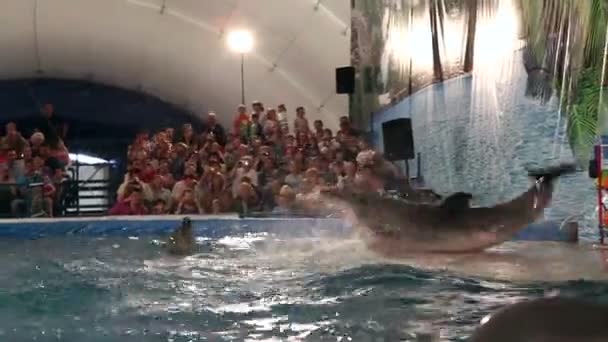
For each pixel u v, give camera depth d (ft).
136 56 39.83
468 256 19.92
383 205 21.98
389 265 18.49
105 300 14.82
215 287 16.10
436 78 28.09
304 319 12.84
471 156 26.40
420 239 20.99
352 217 24.47
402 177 29.30
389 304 14.01
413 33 29.30
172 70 40.34
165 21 38.22
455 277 16.65
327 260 19.66
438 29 27.91
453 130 27.22
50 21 37.81
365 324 12.39
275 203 29.43
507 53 24.54
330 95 36.63
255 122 32.83
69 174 35.24
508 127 24.53
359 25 32.40
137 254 21.72
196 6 37.24
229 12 36.91
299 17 35.88
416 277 16.76
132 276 17.70
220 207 29.81
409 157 29.35
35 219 27.50
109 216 28.99
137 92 42.22
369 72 31.86
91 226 27.37
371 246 21.72
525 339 3.94
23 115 41.45
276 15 36.24
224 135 34.71
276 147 31.17
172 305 14.24
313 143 31.09
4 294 15.49
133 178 30.30
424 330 11.89
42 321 12.98
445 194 27.50
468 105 26.53
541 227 22.85
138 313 13.53
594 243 21.65
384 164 29.71
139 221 27.48
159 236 26.43
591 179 21.63
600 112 21.25
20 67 39.60
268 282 16.60
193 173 30.35
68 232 27.27
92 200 39.42
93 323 12.76
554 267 17.74
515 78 24.20
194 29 38.24
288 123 36.09
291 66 37.55
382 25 31.14
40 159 30.78
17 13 37.29
